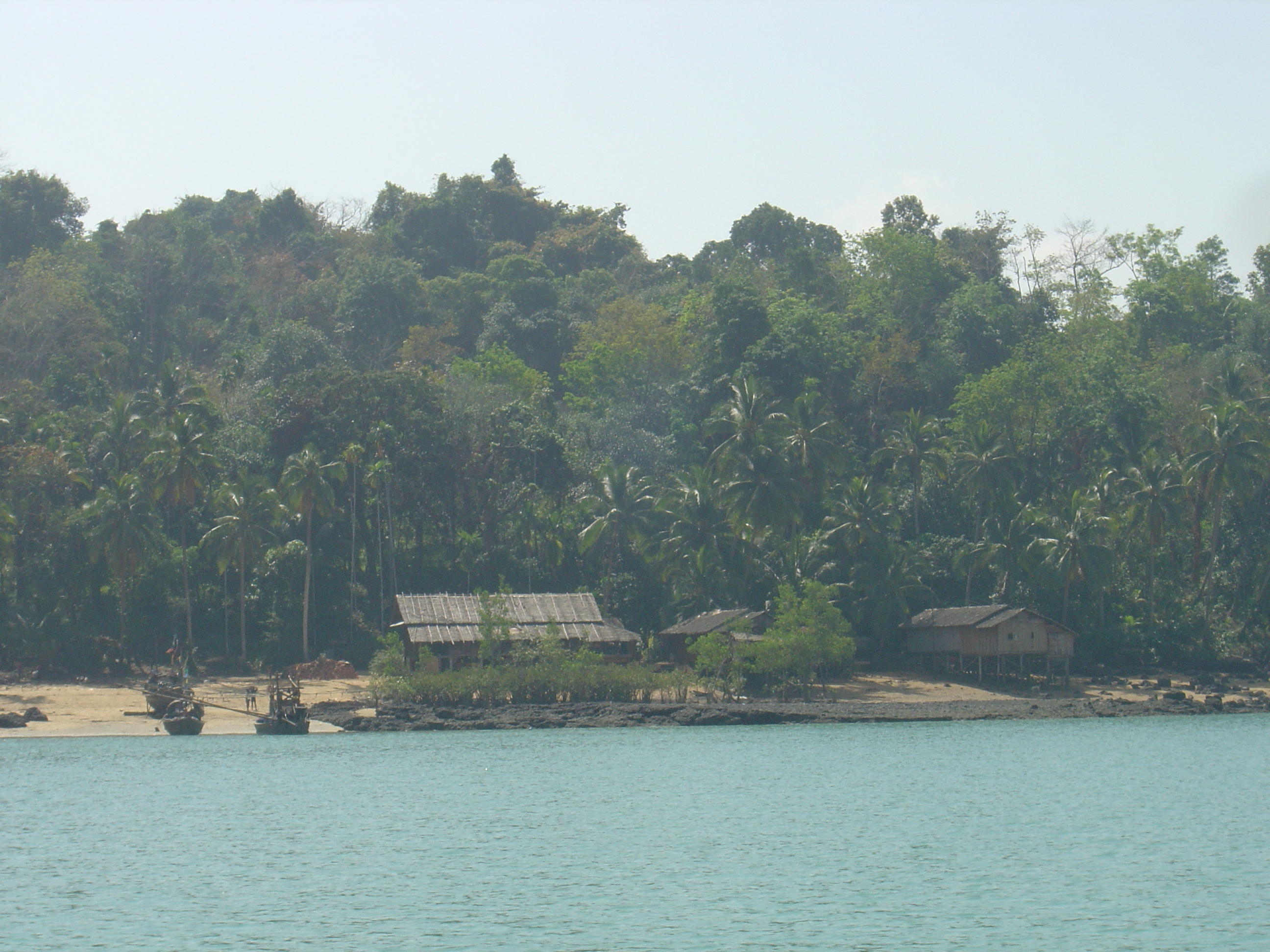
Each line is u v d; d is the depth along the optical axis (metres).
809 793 72.69
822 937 41.34
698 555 140.75
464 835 60.06
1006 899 46.22
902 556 144.12
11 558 127.44
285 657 137.75
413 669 131.75
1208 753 90.50
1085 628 146.25
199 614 143.00
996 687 136.50
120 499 127.88
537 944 40.81
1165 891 47.09
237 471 148.88
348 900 46.88
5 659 128.38
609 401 193.00
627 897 47.09
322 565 143.25
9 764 88.62
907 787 74.62
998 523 152.25
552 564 155.75
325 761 90.19
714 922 43.38
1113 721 116.44
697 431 173.38
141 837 59.88
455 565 156.50
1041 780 77.38
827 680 137.12
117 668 131.12
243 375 180.50
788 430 149.00
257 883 49.72
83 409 158.38
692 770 83.88
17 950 40.56
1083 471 168.12
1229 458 143.75
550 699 121.75
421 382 160.62
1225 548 158.38
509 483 158.00
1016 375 169.88
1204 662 144.50
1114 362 171.38
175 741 102.44
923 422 171.12
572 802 70.00
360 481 152.38
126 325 197.50
